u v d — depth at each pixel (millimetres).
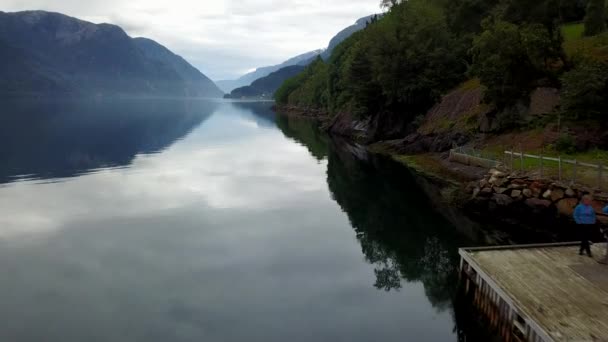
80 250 23281
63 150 59969
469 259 16000
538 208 24578
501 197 26297
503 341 13180
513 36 36969
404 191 36562
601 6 45156
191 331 15078
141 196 35562
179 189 38156
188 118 132125
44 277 19734
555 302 12250
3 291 18297
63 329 15195
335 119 93438
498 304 13570
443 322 16188
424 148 50938
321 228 27688
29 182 40625
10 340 14477
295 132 91000
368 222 28953
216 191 37562
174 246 23953
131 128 93875
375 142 64312
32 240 24906
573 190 23484
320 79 137250
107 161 52312
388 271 20969
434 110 56312
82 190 37469
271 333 15031
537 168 27578
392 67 58406
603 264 15000
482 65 39719
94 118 122625
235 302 17391
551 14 41062
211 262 21672
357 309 17109
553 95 37344
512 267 14961
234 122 118438
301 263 21750
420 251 23719
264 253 23047
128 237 25438
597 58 35594
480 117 43438
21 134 76625
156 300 17438
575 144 30078
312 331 15227
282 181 41969
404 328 15672
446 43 61062
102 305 17000
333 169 47938
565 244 17172
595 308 11859
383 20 68625
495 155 35688
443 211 30234
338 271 20891
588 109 30188
